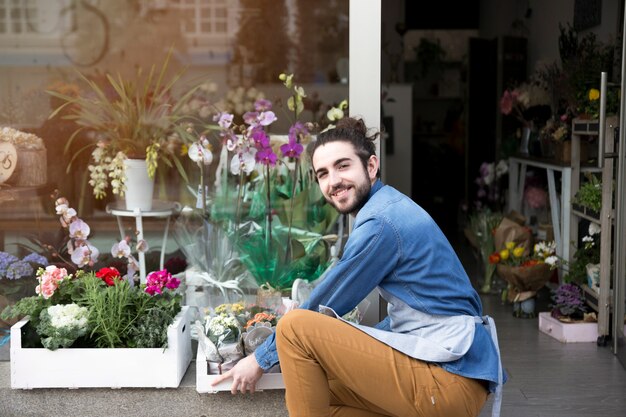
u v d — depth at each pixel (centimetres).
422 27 902
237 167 346
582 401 329
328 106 368
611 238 405
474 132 764
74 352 277
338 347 228
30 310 287
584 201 412
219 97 366
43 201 347
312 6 372
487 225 519
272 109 363
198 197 348
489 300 502
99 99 355
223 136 350
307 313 231
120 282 291
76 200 349
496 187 654
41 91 354
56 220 346
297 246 338
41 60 355
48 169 349
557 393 338
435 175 840
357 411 246
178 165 349
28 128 351
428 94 876
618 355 384
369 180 244
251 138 345
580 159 467
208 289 336
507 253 468
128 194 348
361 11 310
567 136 485
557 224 491
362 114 313
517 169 597
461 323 230
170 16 364
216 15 368
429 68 874
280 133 361
